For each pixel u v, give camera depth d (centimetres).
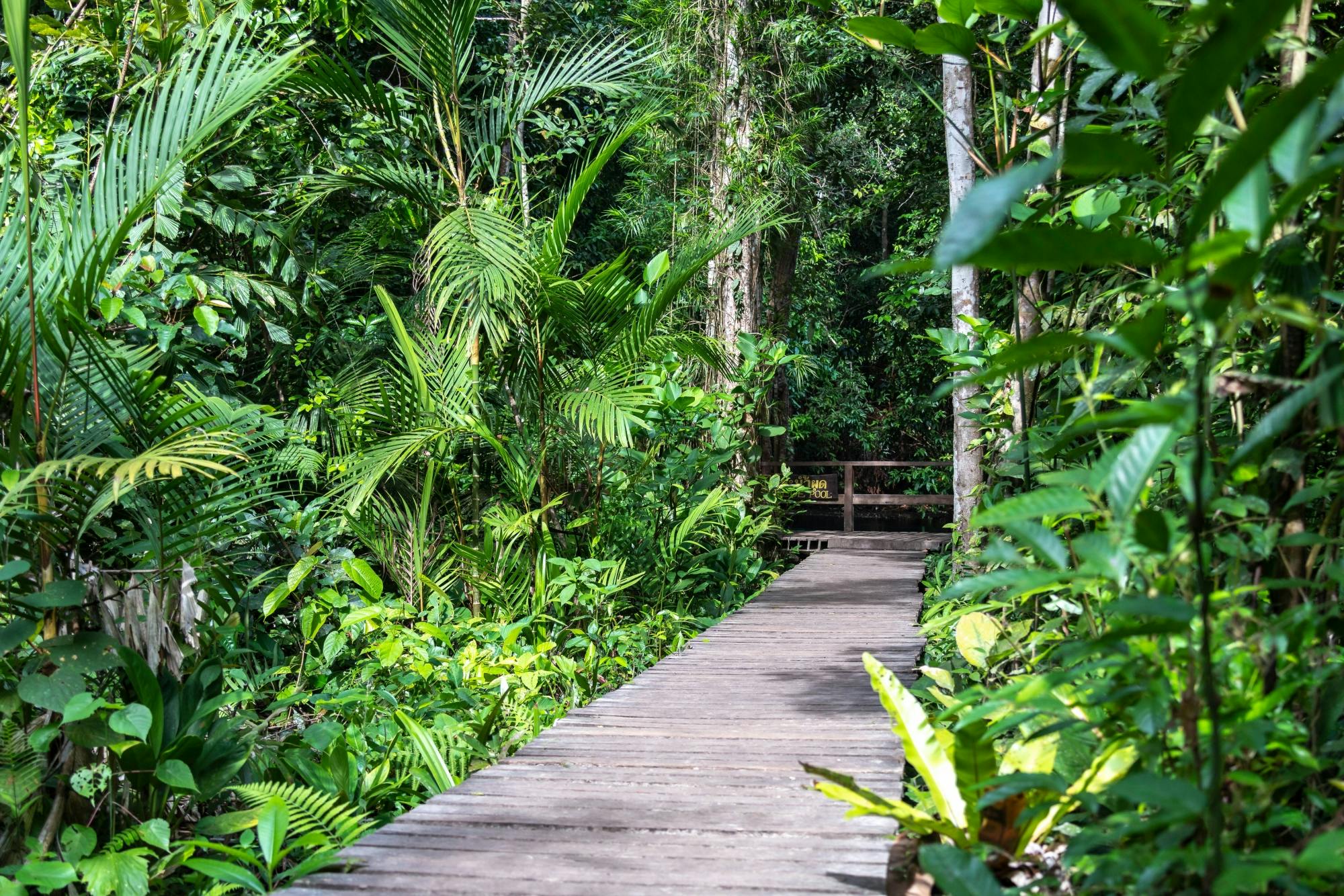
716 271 983
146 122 335
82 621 302
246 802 318
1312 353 185
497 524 586
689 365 951
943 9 283
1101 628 254
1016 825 205
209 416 371
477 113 705
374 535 583
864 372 1705
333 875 232
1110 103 302
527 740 417
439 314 625
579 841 253
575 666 507
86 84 679
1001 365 157
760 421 1030
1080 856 189
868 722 371
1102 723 186
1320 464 252
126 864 256
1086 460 332
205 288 522
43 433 290
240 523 422
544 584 574
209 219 677
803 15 988
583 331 616
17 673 291
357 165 653
